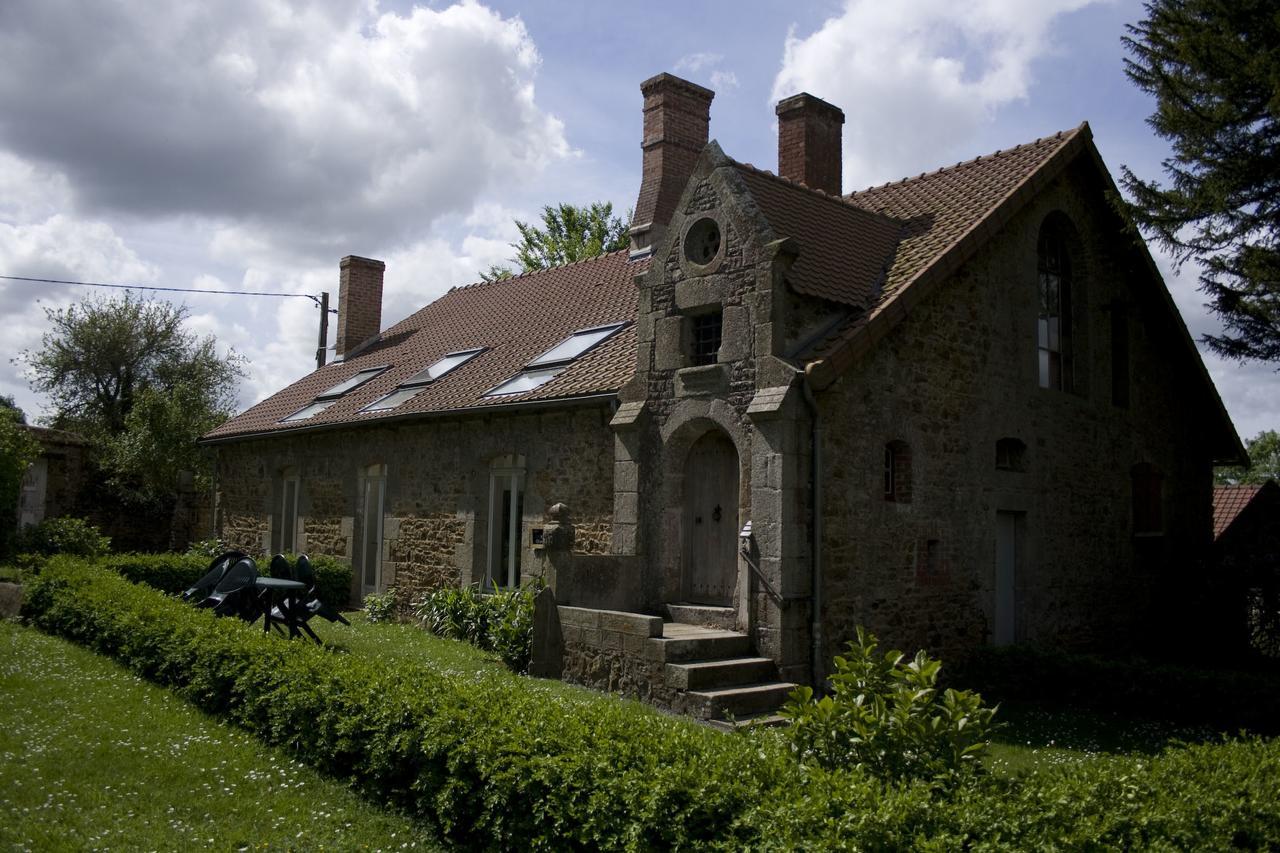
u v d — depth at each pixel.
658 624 9.43
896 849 4.05
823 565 9.84
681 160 15.41
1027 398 12.70
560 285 17.70
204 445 20.89
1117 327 15.00
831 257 11.05
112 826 5.55
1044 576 12.74
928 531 11.07
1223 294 11.36
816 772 4.68
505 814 5.44
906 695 5.12
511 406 12.72
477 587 13.43
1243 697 9.70
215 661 8.26
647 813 4.70
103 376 33.00
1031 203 13.06
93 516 25.23
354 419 15.89
